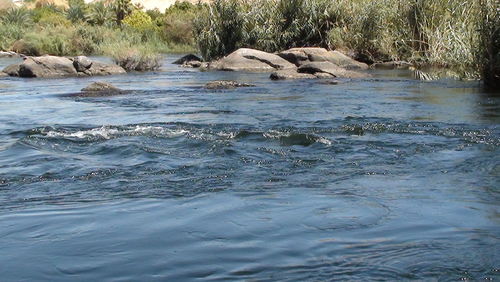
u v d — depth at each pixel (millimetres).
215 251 4023
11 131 9336
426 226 4516
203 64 25594
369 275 3596
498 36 14930
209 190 5656
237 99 13500
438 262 3777
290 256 3922
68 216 4840
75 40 39719
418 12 23219
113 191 5688
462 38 17875
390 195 5430
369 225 4547
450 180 5996
